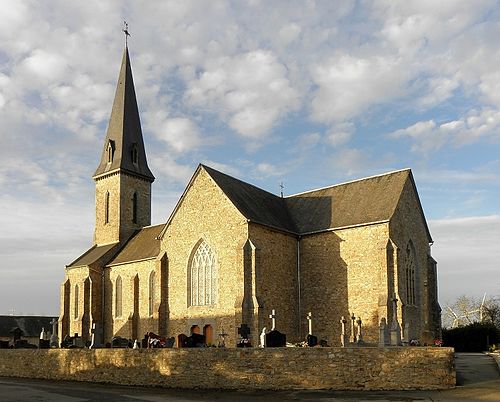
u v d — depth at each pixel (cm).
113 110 7438
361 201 4891
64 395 2858
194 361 3097
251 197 5103
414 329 4612
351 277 4572
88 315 6231
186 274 4919
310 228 4978
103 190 7206
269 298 4534
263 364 2917
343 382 2778
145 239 6512
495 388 2662
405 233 4700
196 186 4972
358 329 4262
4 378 4031
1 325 9306
